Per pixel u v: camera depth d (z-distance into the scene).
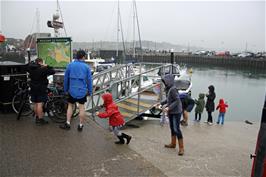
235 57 79.19
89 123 6.50
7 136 5.34
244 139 7.99
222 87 35.72
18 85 6.95
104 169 4.21
